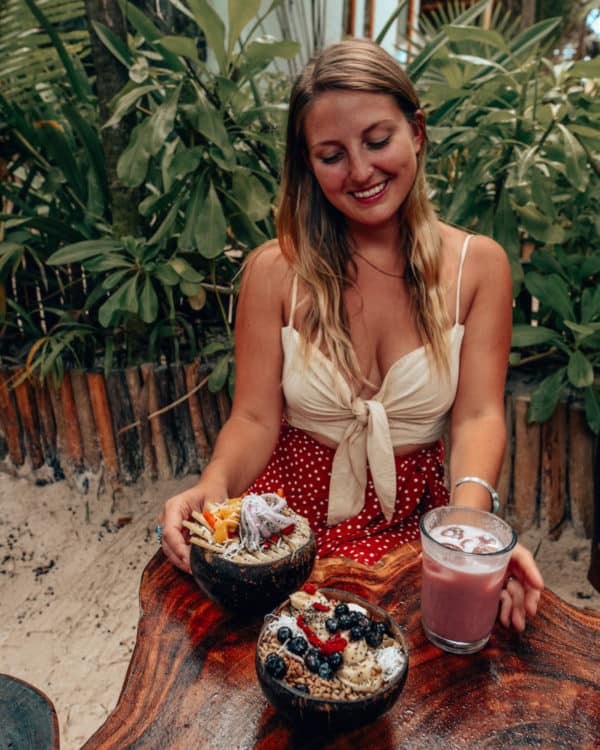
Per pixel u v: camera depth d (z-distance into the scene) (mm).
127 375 2396
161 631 951
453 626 885
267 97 2992
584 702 833
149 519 2439
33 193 2820
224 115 2176
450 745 778
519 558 960
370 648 776
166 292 2268
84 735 1691
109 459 2480
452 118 2342
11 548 2322
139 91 1988
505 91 2238
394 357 1305
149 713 822
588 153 2039
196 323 2633
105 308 2074
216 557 898
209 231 2055
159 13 2398
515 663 894
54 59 2469
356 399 1294
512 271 2102
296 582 904
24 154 2564
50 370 2379
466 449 1253
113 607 2104
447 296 1291
